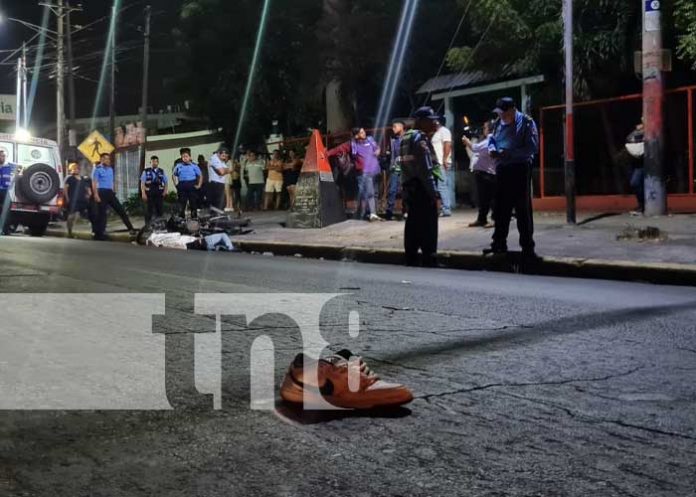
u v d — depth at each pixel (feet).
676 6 45.34
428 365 16.42
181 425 12.84
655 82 42.83
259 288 28.22
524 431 12.29
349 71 78.79
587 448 11.53
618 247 35.17
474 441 11.87
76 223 85.76
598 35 52.13
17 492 10.29
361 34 76.89
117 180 118.83
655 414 13.07
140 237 56.80
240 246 51.52
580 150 52.31
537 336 19.26
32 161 71.56
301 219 55.93
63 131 108.47
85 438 12.31
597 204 50.16
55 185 68.85
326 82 80.38
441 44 75.87
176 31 89.20
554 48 53.67
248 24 82.94
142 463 11.25
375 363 16.62
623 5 50.85
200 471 10.90
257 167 77.61
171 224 55.36
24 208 67.87
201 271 34.32
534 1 54.19
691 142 45.65
